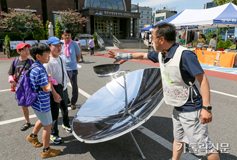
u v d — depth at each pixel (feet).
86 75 25.79
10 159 8.05
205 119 5.08
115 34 99.81
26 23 60.44
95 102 9.30
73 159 8.02
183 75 5.46
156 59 7.32
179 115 5.93
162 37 5.44
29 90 7.30
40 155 8.34
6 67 33.81
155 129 10.53
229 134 9.86
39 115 7.72
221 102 14.75
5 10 69.77
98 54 56.59
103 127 7.64
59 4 79.97
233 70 28.60
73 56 12.92
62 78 9.45
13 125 11.25
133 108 8.30
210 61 34.47
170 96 5.91
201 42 41.22
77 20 72.49
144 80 9.30
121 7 96.78
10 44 53.72
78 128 7.73
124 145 8.98
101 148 8.79
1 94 17.51
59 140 9.20
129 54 8.17
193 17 35.50
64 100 9.89
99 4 90.27
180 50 5.36
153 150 8.51
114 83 9.76
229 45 58.18
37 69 7.30
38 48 7.23
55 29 71.82
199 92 5.69
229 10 31.83
